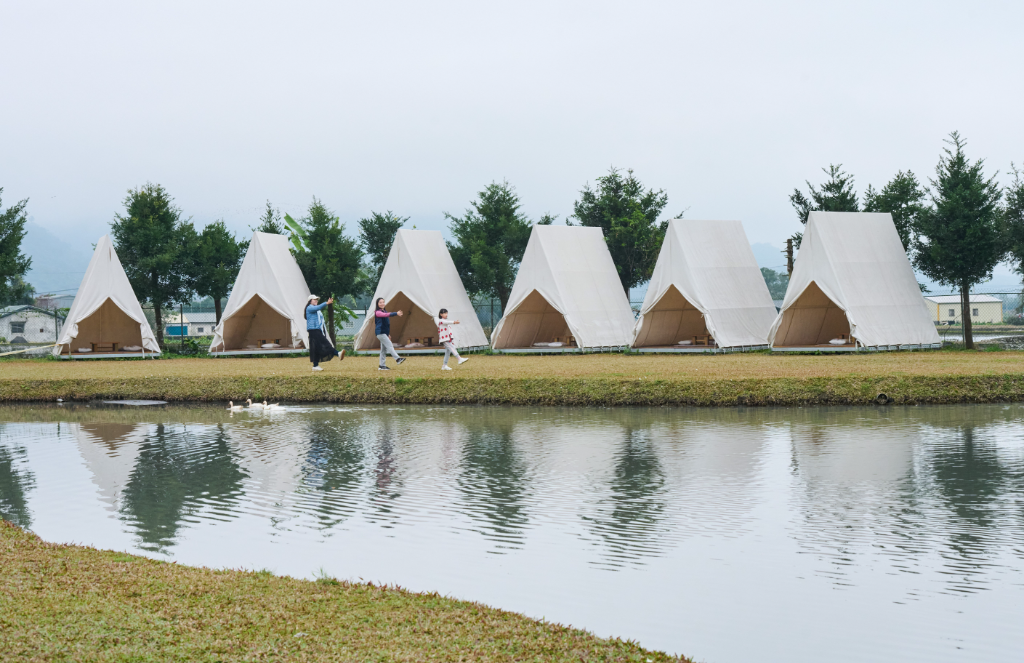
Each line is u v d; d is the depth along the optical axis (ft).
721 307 117.39
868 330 109.29
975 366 80.53
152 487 44.45
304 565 31.40
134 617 22.86
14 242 140.67
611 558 31.73
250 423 65.21
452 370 87.45
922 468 44.86
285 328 139.85
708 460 47.96
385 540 34.35
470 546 33.40
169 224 149.48
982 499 38.73
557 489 42.24
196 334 279.08
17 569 27.43
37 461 51.83
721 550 32.40
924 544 32.68
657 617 26.40
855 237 116.16
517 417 65.10
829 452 49.29
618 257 161.17
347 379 78.38
